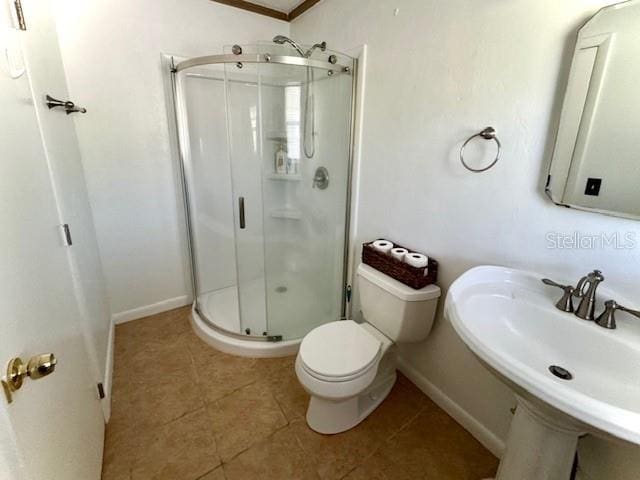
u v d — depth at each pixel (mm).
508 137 1178
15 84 835
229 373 1860
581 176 986
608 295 952
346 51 1918
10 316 619
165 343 2123
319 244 2387
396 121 1654
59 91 1526
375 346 1497
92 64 1897
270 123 2334
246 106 2305
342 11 1908
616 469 967
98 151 2027
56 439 826
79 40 1835
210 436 1463
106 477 1277
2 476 528
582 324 921
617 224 938
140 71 2047
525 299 1069
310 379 1351
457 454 1413
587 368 908
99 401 1421
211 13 2186
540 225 1127
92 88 1927
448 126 1392
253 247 2492
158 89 2133
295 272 2578
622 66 871
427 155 1513
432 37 1399
